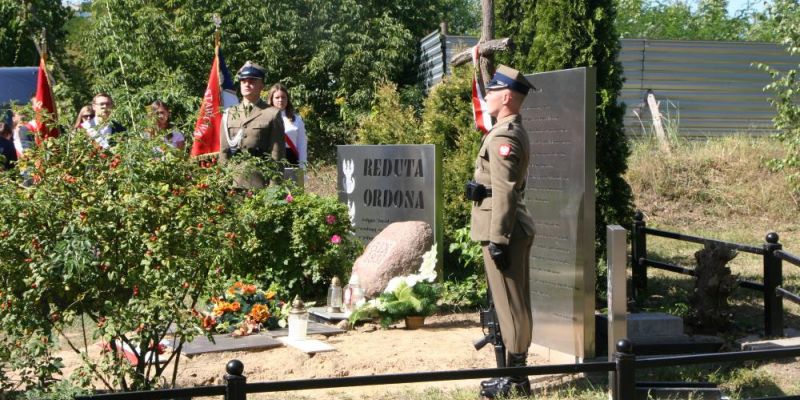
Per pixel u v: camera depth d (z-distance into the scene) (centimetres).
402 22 2428
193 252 566
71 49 2677
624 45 1973
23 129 844
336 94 2258
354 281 914
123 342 606
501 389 646
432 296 879
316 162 2080
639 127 1962
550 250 732
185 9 2200
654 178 1579
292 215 960
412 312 862
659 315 798
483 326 689
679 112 2000
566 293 715
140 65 2102
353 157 1111
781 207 1507
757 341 783
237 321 825
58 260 514
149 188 556
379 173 1070
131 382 574
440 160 998
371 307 860
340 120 2239
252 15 2212
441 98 1225
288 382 444
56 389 481
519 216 634
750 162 1616
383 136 1407
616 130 921
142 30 2112
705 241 862
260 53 2231
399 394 660
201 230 564
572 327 709
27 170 568
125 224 550
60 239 530
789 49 1280
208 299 600
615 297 650
